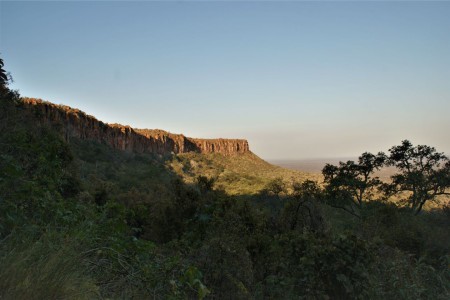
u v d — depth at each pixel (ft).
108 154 366.63
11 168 8.84
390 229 51.21
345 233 14.76
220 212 19.69
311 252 13.50
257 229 24.16
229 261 13.29
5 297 5.43
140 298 8.62
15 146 11.14
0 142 10.98
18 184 9.21
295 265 14.03
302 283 13.12
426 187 86.94
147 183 194.80
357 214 84.53
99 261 8.71
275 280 13.57
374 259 13.52
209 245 13.73
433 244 45.09
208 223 17.60
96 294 7.24
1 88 19.47
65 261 6.74
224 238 14.39
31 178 10.87
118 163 348.59
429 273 15.15
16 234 7.53
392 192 89.25
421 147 86.99
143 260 10.08
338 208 91.66
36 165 11.77
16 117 15.47
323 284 12.88
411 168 88.84
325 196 82.23
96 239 9.50
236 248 14.02
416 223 58.75
